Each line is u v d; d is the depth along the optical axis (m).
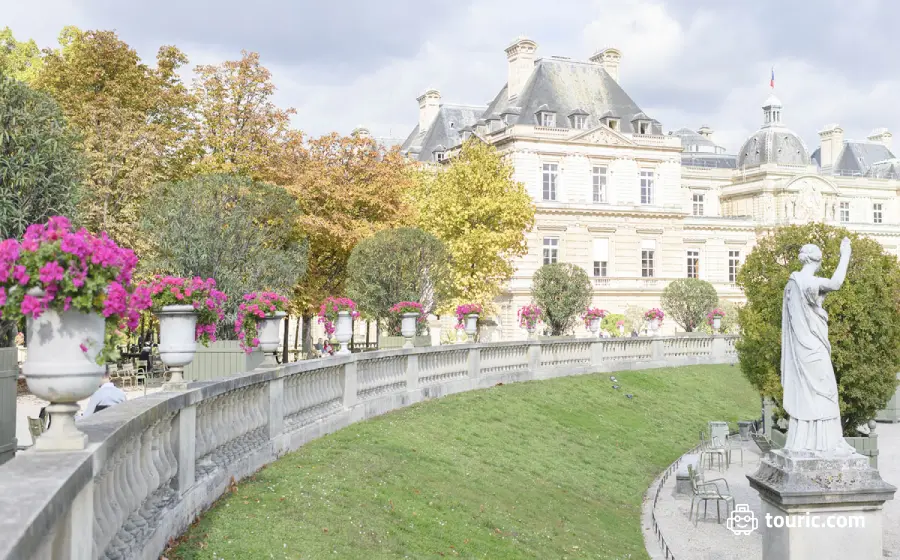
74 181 25.16
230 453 11.92
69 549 5.45
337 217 38.44
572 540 15.05
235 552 9.08
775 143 95.50
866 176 110.25
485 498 15.37
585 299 42.28
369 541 10.98
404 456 16.02
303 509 11.23
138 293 6.55
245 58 38.53
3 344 20.20
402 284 29.70
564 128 67.56
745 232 80.69
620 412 28.77
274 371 13.75
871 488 11.90
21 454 5.75
